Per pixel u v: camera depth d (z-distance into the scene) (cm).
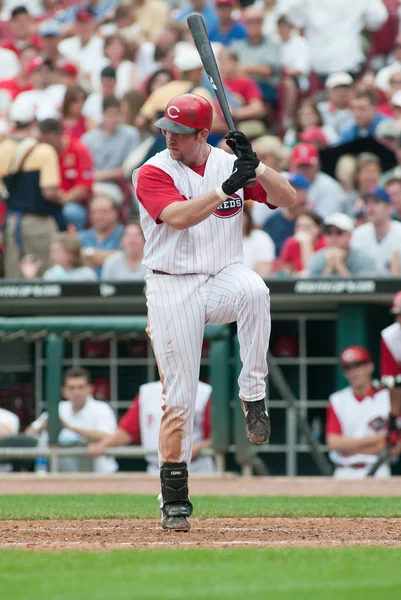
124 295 4022
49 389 3712
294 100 5053
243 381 1800
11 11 5834
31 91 5225
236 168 1698
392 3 5147
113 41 5234
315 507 2359
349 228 4088
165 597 1090
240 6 5422
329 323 4206
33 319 3741
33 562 1386
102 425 3666
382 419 3628
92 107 5081
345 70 5094
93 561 1396
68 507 2416
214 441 3528
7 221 4497
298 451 4178
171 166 1769
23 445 3709
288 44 5088
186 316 1781
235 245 1814
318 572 1296
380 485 3177
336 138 4725
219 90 1839
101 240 4506
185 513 1845
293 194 1794
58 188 4494
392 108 4675
